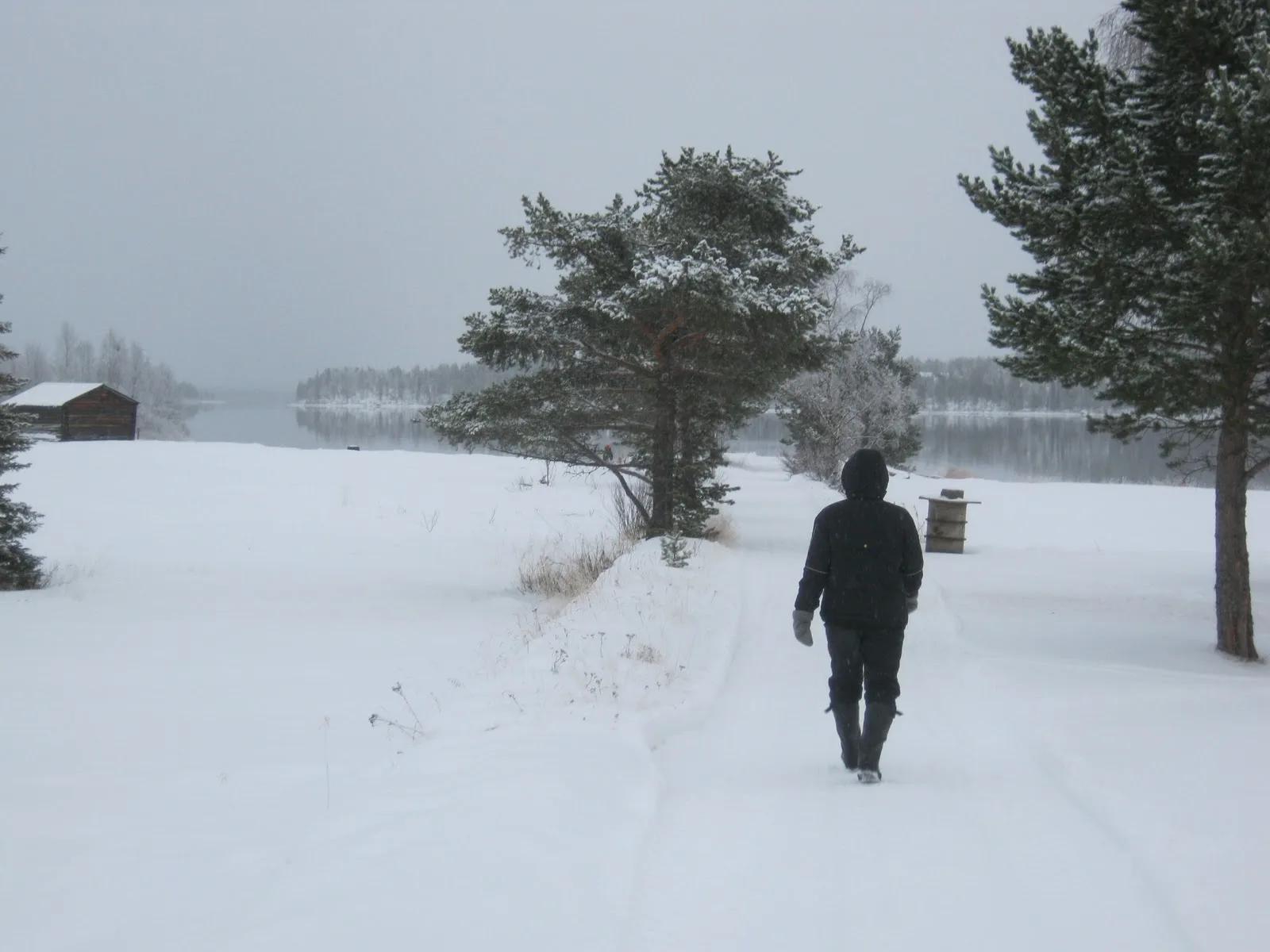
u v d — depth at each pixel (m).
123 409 65.44
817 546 5.99
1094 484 38.59
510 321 15.30
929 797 5.25
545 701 6.97
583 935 3.55
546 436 15.84
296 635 11.67
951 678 8.48
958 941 3.59
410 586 16.14
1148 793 4.88
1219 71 9.13
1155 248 9.98
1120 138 9.56
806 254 16.08
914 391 45.19
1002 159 10.51
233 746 6.80
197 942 3.58
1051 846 4.46
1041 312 10.11
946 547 18.69
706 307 14.14
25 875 4.42
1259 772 5.14
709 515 16.77
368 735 6.98
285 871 4.18
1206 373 9.91
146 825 5.11
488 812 4.59
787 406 41.66
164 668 9.64
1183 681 8.00
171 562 18.67
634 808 4.93
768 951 3.53
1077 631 11.20
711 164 16.50
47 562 18.06
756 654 9.18
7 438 14.96
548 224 15.20
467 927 3.53
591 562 15.85
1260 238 8.58
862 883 4.09
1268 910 3.59
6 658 9.98
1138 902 3.86
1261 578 15.91
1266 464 10.20
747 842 4.57
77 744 6.85
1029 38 10.41
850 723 5.81
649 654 8.17
